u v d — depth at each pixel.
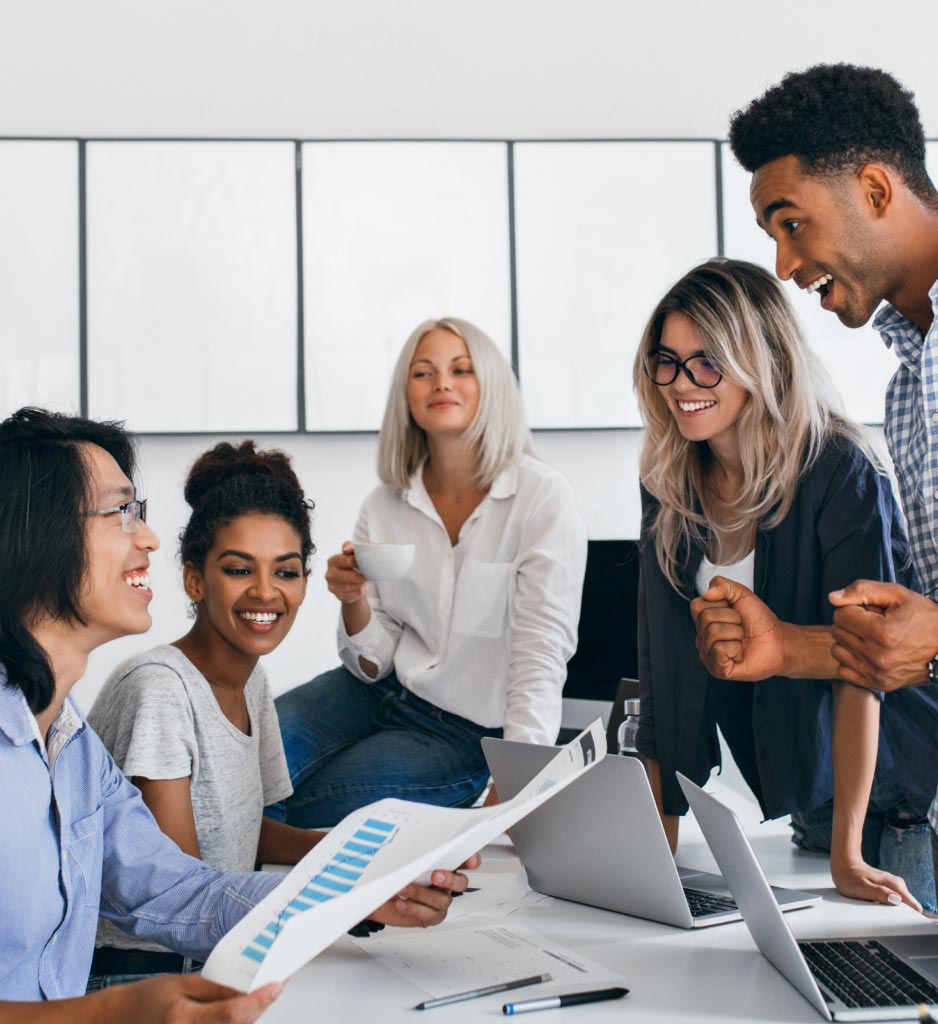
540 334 3.80
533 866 1.36
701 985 1.03
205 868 1.30
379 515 2.48
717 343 1.63
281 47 3.76
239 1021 0.85
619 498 3.86
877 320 1.44
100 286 3.67
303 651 3.77
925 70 3.91
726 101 3.87
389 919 1.18
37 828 1.09
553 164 3.80
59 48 3.69
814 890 1.38
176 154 3.69
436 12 3.80
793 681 1.66
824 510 1.67
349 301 3.75
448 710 2.33
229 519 1.60
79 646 1.14
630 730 1.86
